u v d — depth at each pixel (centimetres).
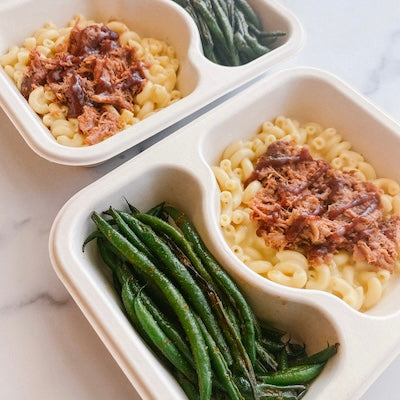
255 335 43
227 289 43
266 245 47
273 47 59
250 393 40
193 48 55
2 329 44
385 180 51
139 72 55
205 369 39
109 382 43
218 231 45
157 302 43
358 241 47
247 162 50
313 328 44
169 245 44
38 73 54
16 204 49
